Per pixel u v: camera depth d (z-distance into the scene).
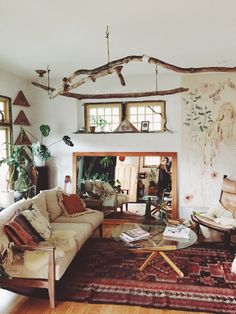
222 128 5.07
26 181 5.11
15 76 5.18
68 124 5.65
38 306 2.65
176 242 3.24
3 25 2.95
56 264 2.68
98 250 3.97
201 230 4.50
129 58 3.05
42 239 3.04
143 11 2.64
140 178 5.48
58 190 4.38
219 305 2.63
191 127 5.18
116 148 5.49
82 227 3.69
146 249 3.08
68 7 2.56
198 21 2.87
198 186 5.21
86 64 4.47
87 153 5.58
